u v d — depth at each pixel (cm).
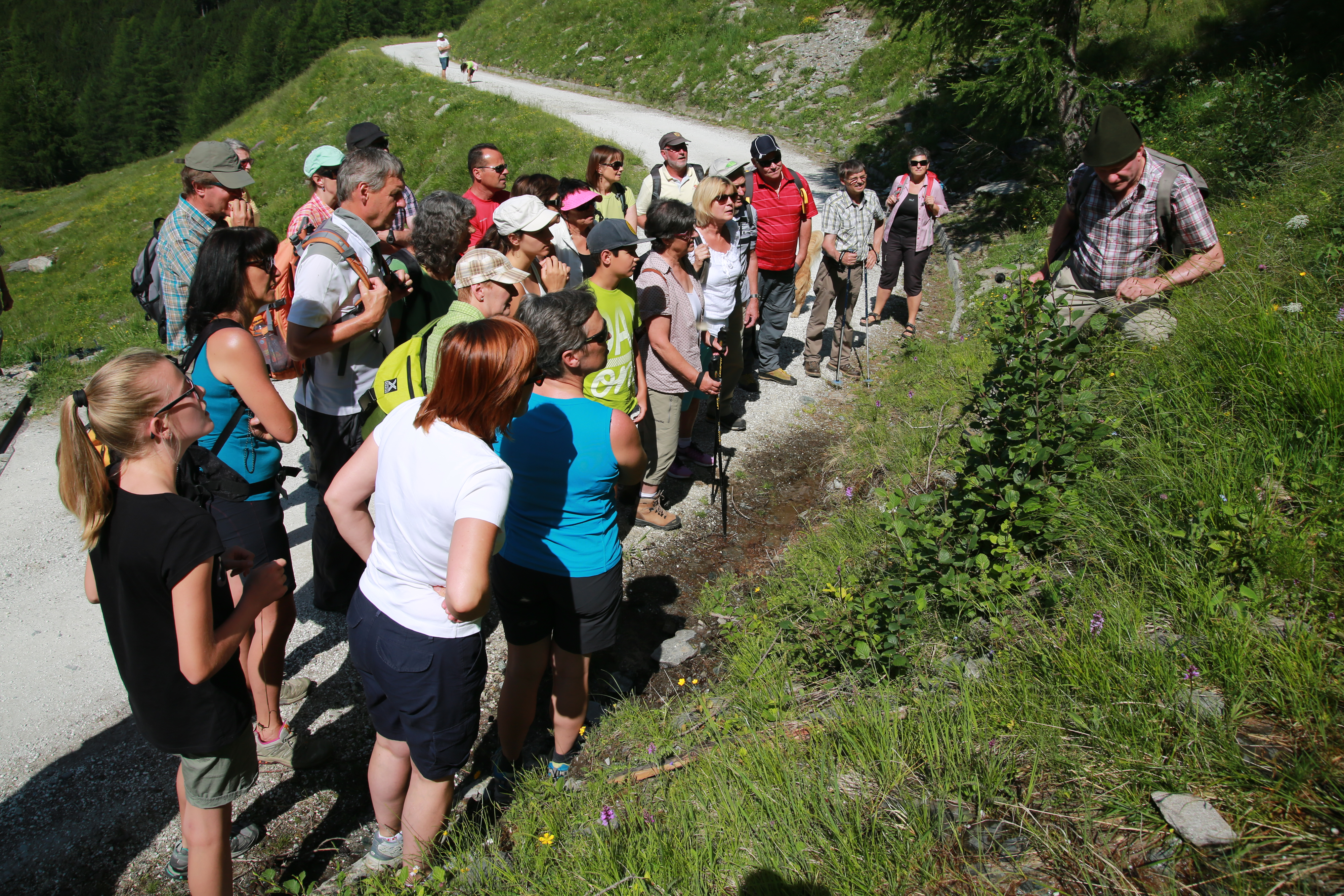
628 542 476
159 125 7944
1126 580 280
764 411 636
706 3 2331
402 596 225
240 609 220
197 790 227
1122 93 1080
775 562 444
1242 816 189
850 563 394
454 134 1809
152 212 2161
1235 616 240
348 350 346
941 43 1131
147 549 201
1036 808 211
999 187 1179
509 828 277
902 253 763
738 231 525
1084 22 1383
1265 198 598
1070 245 436
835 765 248
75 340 922
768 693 307
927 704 258
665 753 293
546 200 497
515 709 290
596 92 2289
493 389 215
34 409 695
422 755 235
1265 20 1245
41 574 455
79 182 4219
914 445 509
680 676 366
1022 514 320
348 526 244
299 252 413
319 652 388
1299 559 252
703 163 1499
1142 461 331
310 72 2495
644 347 438
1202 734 211
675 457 527
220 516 292
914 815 217
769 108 1836
